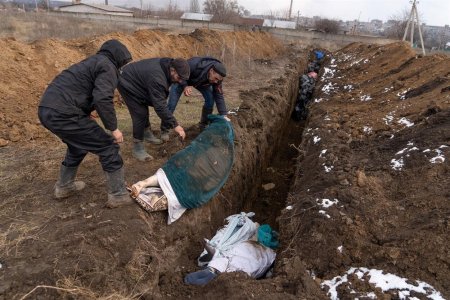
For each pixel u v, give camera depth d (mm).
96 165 4926
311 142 6031
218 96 5641
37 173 4648
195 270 3912
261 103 8234
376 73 9688
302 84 13875
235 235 4180
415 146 4660
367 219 3645
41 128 6105
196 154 4262
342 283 3068
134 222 3619
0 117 6020
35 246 3234
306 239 3598
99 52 3521
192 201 4109
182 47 14102
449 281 2951
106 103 3326
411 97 6645
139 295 3018
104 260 3137
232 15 51031
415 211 3650
